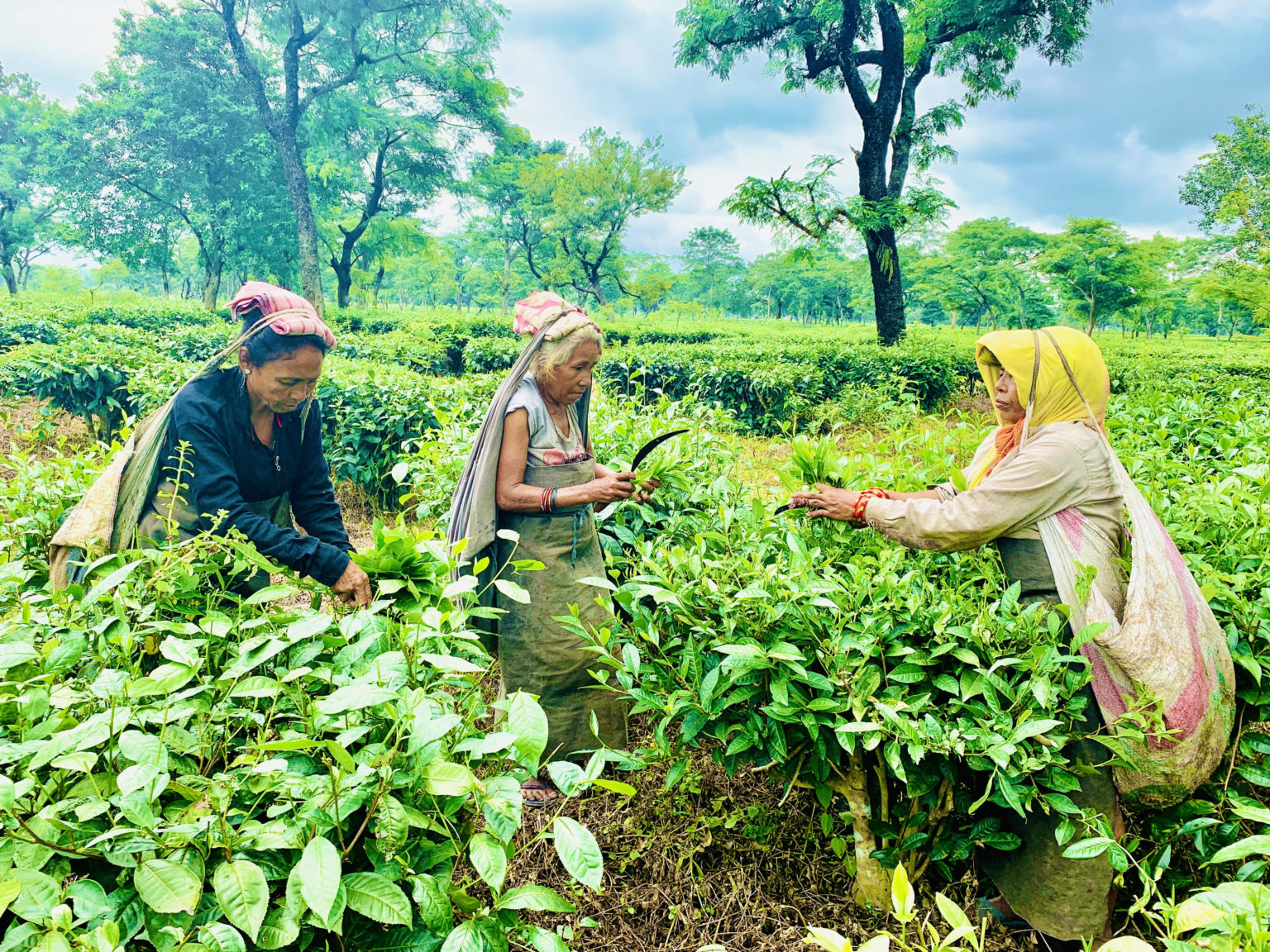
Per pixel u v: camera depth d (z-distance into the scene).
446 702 1.38
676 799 2.33
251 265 35.44
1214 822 1.73
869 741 1.60
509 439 2.36
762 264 84.81
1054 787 1.66
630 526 2.88
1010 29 16.88
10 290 48.78
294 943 1.14
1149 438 4.02
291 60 25.06
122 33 32.28
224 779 1.12
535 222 48.44
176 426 2.04
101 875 1.12
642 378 10.02
